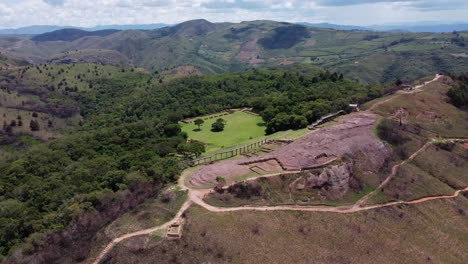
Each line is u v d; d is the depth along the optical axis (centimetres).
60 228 6756
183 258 5756
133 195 7569
